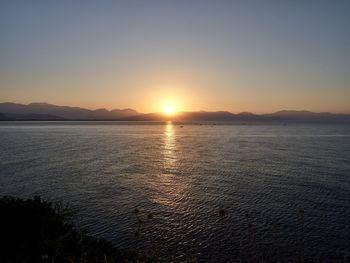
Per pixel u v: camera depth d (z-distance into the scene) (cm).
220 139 9244
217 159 4388
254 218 1723
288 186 2530
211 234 1496
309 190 2377
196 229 1561
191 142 7962
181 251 1306
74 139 8538
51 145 6406
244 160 4266
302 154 4981
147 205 1986
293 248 1328
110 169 3428
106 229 1544
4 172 3094
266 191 2361
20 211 977
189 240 1424
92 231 1512
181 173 3203
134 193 2302
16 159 4122
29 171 3191
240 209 1898
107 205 1972
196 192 2339
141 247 1320
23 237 842
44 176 2919
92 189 2417
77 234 990
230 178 2916
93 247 903
